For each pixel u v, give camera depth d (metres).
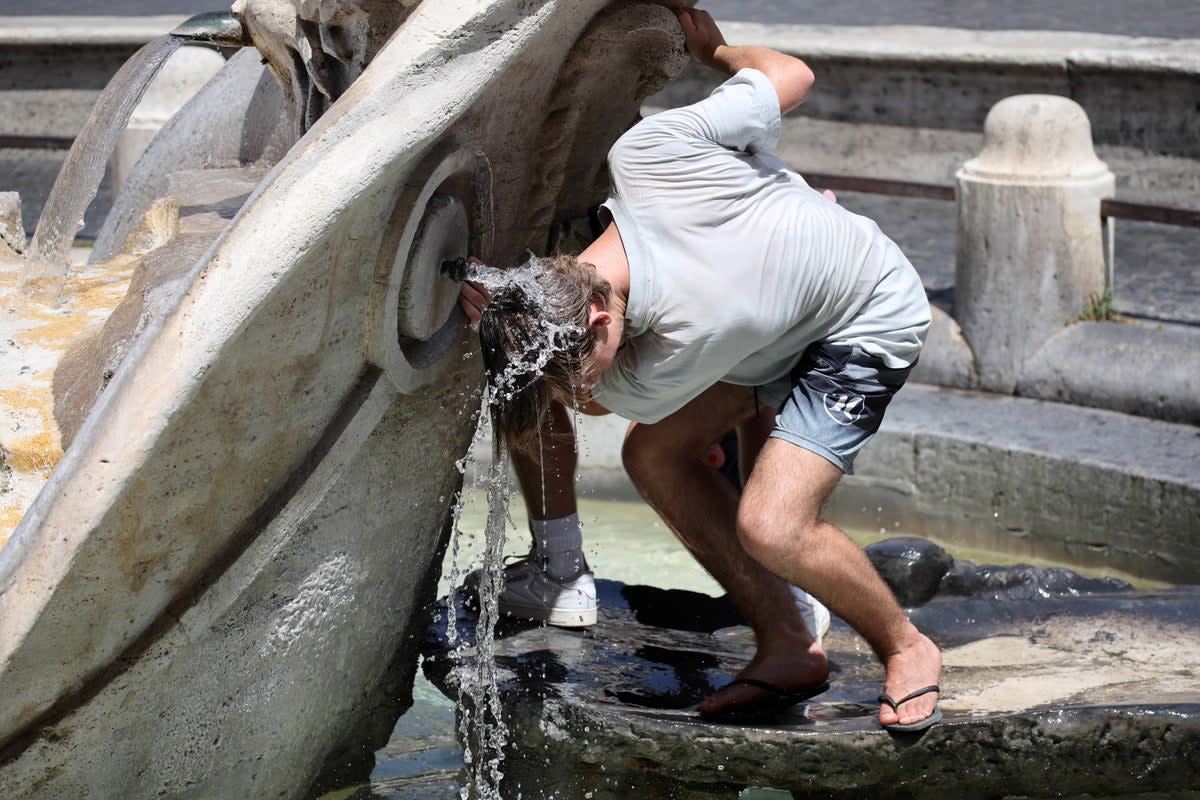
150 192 13.77
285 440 8.50
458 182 9.12
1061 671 11.16
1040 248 16.69
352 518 9.45
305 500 8.80
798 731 9.94
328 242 7.80
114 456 7.36
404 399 9.50
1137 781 10.06
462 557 15.73
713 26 10.14
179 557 8.16
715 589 14.84
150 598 8.12
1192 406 15.85
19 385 10.06
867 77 25.52
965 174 17.09
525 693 10.52
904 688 10.09
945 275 20.47
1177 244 21.45
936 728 9.96
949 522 16.25
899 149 25.58
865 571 9.95
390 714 11.16
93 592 7.66
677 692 10.80
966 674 11.20
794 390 9.83
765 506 9.62
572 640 11.56
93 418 7.46
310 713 9.87
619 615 12.27
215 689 8.91
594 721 10.16
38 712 7.95
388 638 10.59
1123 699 10.45
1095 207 16.77
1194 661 11.25
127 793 8.71
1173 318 17.73
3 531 8.84
